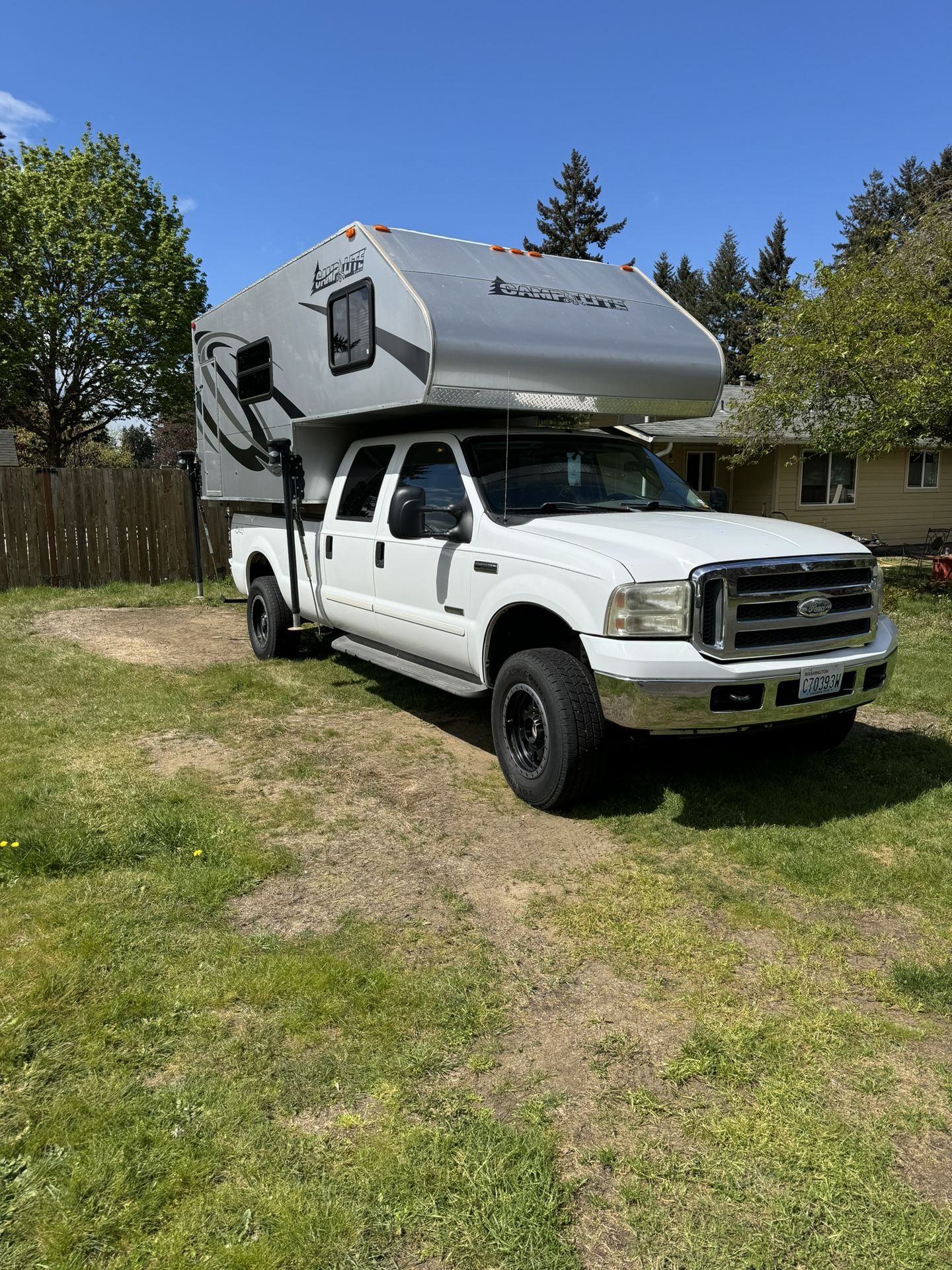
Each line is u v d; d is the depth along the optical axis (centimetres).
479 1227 194
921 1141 220
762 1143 219
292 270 627
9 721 570
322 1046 254
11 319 2761
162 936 311
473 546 475
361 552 594
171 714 590
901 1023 267
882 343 1047
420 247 517
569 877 363
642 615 377
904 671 704
